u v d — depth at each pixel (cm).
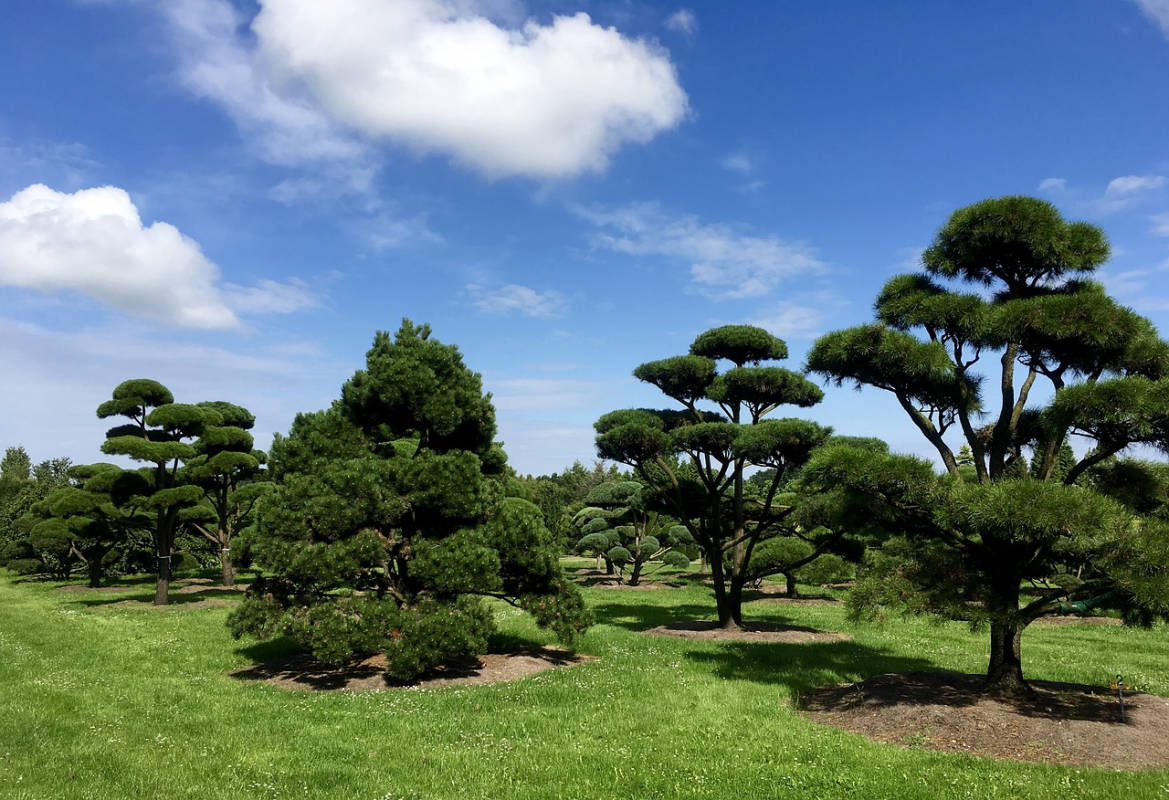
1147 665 1592
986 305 1170
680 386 2247
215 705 1123
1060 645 1911
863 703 1116
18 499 4753
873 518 1227
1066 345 1113
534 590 1516
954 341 1241
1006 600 1082
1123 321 1038
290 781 779
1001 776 789
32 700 1123
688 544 4134
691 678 1338
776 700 1192
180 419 2636
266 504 1421
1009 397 1184
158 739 927
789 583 3189
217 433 2753
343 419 1614
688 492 2312
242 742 922
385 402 1543
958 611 1033
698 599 3030
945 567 1113
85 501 2625
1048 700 1087
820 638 1931
